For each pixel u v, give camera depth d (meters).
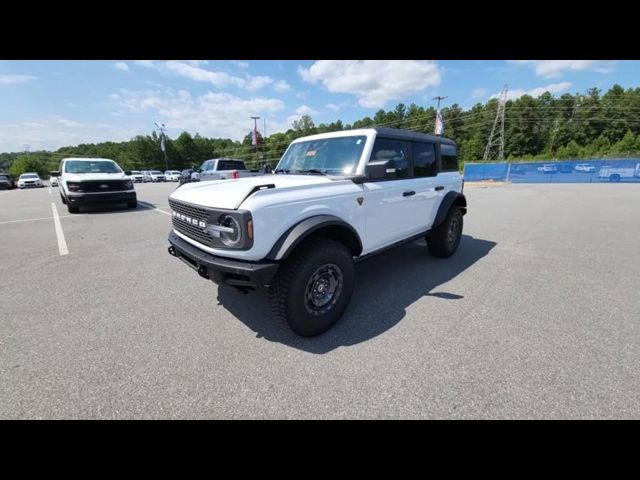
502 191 19.05
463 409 1.94
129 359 2.49
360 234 3.27
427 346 2.62
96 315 3.24
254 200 2.40
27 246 5.97
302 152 4.03
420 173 4.27
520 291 3.79
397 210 3.79
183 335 2.85
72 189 9.68
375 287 3.95
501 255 5.38
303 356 2.50
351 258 3.00
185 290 3.89
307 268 2.58
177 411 1.96
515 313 3.22
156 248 5.84
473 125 68.75
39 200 15.06
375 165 2.98
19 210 11.02
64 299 3.63
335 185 3.01
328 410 1.95
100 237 6.71
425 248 5.90
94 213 10.09
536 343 2.65
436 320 3.08
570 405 1.95
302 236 2.50
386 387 2.13
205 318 3.17
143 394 2.10
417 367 2.34
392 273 4.47
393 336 2.79
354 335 2.81
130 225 8.04
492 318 3.11
